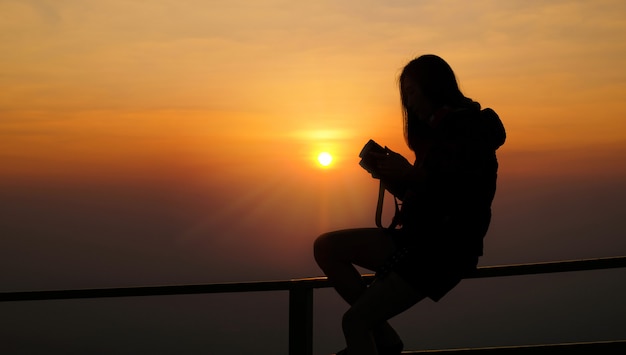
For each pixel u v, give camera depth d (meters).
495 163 2.19
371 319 2.19
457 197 2.13
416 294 2.16
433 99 2.27
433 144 2.16
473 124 2.13
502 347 2.72
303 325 2.88
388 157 2.21
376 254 2.28
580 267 2.62
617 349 2.59
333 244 2.32
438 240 2.15
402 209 2.28
